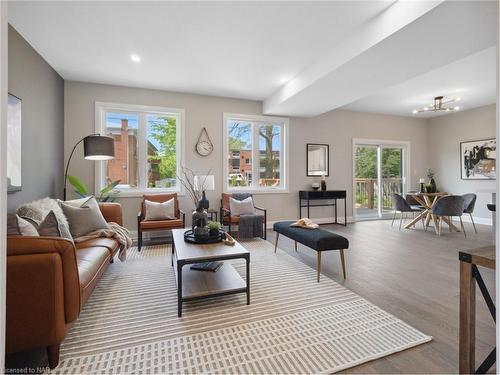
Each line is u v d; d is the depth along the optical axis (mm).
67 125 4156
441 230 5164
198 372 1416
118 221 3264
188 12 2486
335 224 5855
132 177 4613
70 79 4125
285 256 3443
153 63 3572
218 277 2354
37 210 2256
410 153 6906
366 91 3930
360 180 6555
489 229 5230
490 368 1428
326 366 1456
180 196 4781
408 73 3238
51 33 2818
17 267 1341
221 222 4699
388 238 4473
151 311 2039
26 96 2932
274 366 1458
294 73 3928
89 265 1957
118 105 4398
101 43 3039
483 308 2062
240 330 1787
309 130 5832
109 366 1455
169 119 4840
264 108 5242
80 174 4238
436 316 1964
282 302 2178
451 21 2150
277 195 5574
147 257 3406
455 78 4211
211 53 3291
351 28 2746
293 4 2371
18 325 1343
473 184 6102
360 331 1773
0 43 861
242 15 2535
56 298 1409
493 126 5738
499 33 909
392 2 2330
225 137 5078
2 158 869
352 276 2748
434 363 1479
